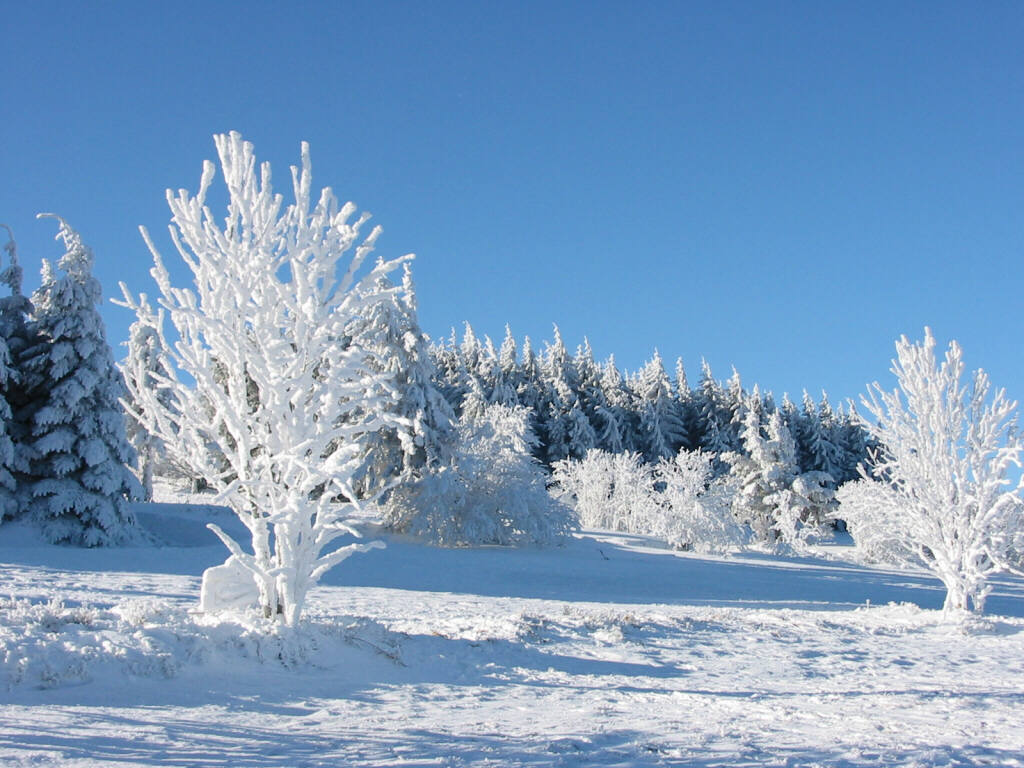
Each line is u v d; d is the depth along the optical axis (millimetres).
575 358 81000
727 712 6797
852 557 42719
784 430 51219
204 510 34094
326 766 4324
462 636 10281
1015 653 12492
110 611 8859
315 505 8805
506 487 32344
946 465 17266
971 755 5293
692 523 36688
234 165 8820
